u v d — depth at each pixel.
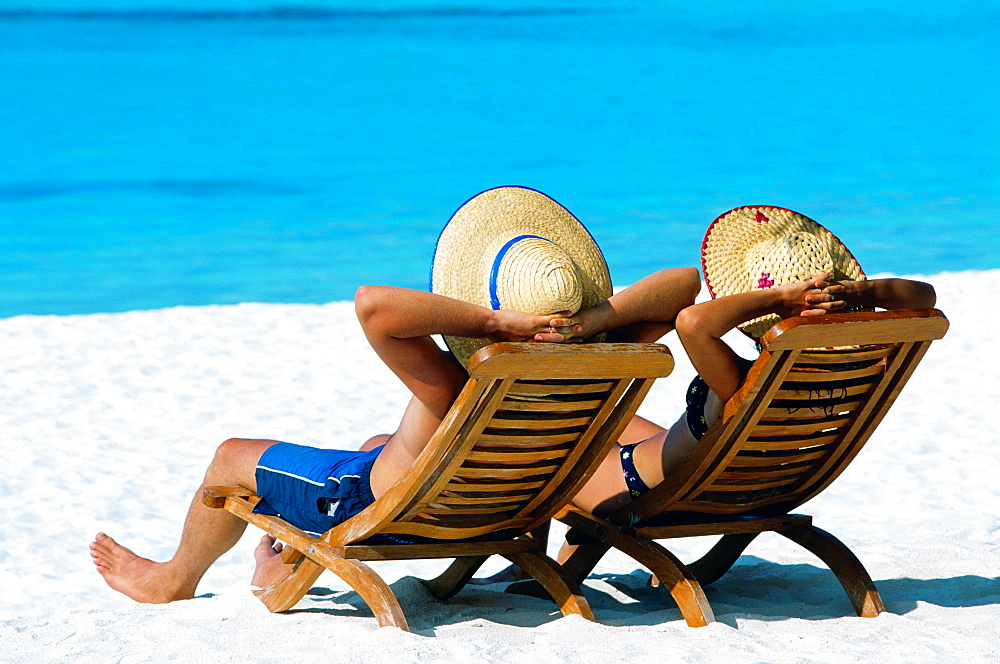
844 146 100.62
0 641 11.94
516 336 10.66
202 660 10.87
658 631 11.58
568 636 11.25
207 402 27.50
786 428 12.02
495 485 11.62
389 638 10.88
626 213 75.44
